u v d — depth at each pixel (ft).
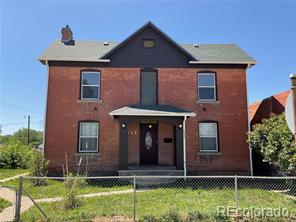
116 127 53.98
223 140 54.85
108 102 54.60
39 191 38.55
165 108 52.90
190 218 23.90
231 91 56.44
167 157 55.42
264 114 59.11
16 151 70.69
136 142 55.42
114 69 55.62
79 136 53.47
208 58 57.57
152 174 48.47
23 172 59.16
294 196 35.22
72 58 54.34
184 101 55.57
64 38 61.98
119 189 40.27
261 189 40.34
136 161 54.85
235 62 56.13
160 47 56.85
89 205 29.78
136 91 55.26
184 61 56.80
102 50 58.85
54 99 53.78
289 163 35.17
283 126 38.93
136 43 56.70
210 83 57.00
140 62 56.13
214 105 55.83
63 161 52.29
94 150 53.47
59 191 38.40
